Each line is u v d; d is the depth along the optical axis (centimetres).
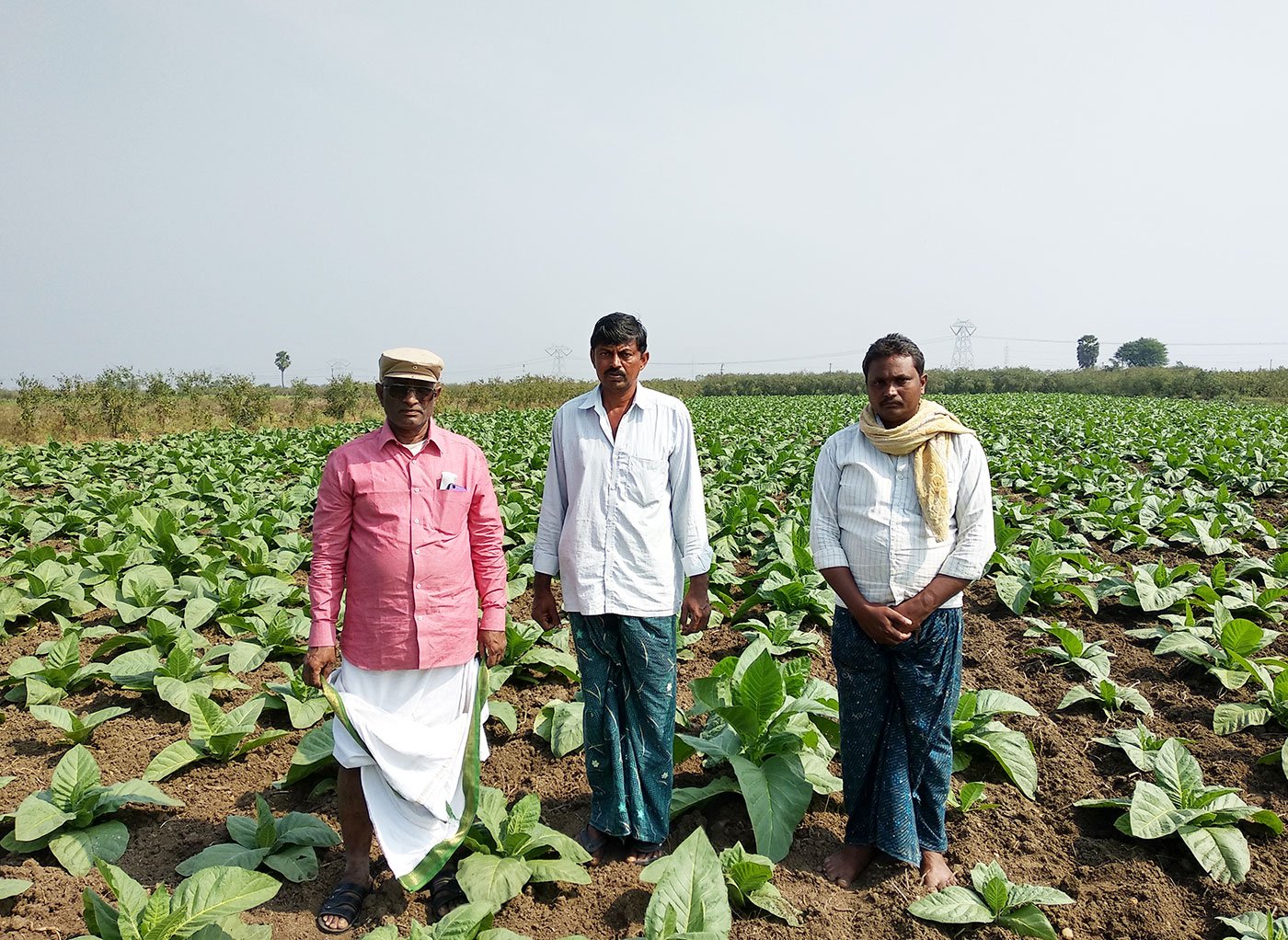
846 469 340
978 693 452
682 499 357
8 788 430
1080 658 550
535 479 1284
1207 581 700
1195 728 480
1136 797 368
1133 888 342
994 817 395
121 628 643
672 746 360
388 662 323
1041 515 1032
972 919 313
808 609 654
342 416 3281
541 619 374
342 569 330
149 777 421
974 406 3256
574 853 342
